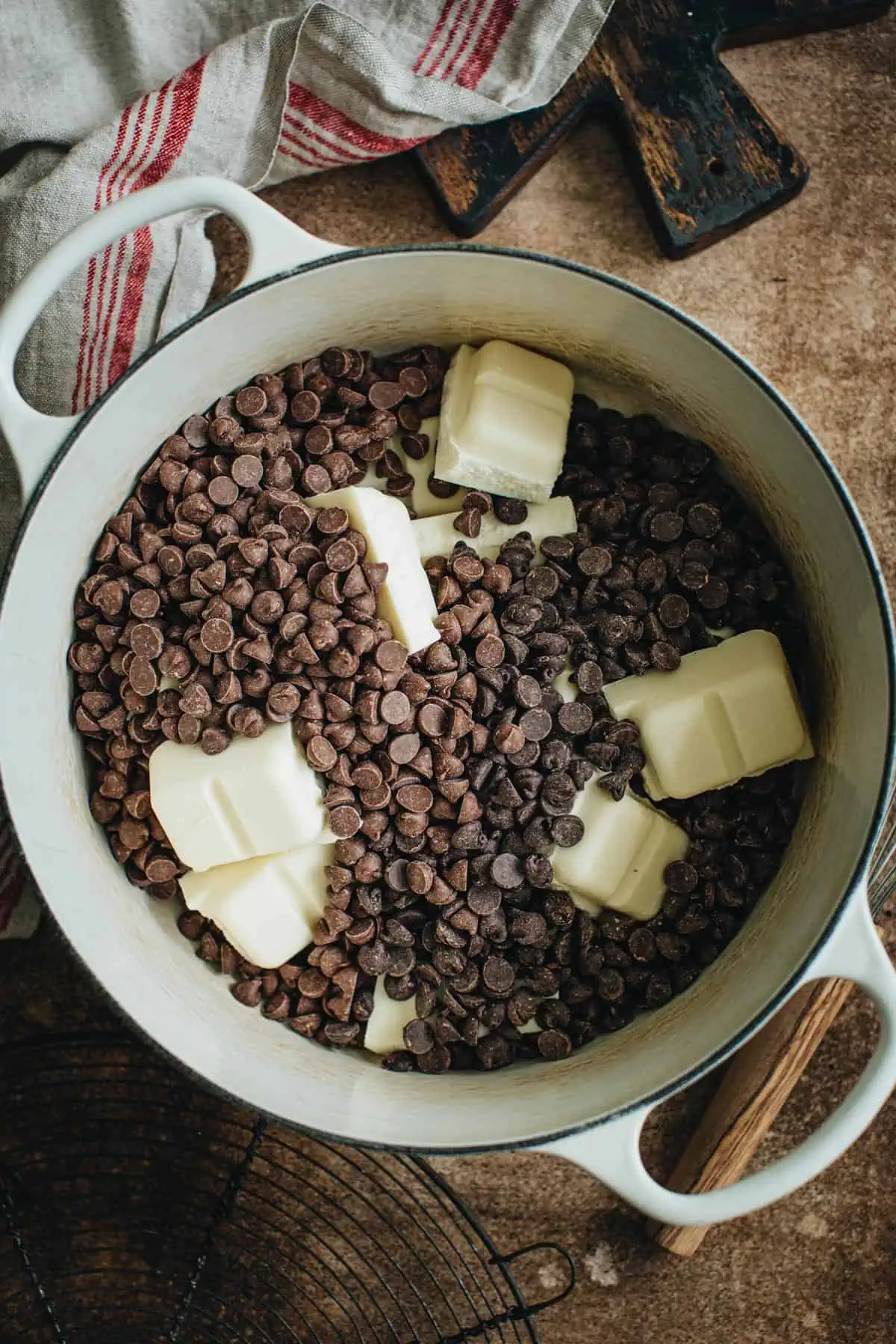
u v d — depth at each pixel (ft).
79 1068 2.13
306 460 1.86
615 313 1.75
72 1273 2.05
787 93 2.10
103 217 1.64
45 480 1.66
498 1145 1.63
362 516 1.77
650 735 1.82
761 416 1.74
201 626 1.76
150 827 1.80
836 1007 1.94
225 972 1.83
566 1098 1.70
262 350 1.81
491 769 1.81
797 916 1.71
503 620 1.82
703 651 1.86
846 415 2.08
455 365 1.90
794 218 2.08
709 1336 2.13
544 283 1.73
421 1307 2.14
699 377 1.77
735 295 2.08
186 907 1.86
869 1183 2.13
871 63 2.10
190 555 1.78
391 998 1.82
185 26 1.93
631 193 2.08
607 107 2.03
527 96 1.98
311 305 1.75
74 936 1.67
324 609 1.76
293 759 1.76
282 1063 1.76
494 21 1.93
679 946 1.82
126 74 1.95
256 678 1.75
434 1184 2.13
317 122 1.96
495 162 2.01
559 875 1.82
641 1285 2.13
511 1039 1.83
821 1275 2.14
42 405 1.99
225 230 2.09
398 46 1.95
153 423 1.78
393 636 1.79
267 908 1.78
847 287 2.08
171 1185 2.14
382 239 2.09
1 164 2.03
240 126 1.93
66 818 1.75
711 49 2.02
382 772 1.78
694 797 1.84
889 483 2.08
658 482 1.89
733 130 2.02
